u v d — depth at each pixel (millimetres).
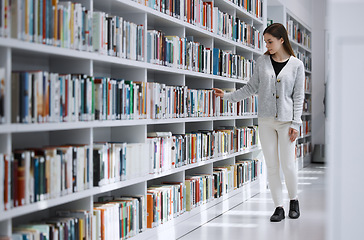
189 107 4219
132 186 3428
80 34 2607
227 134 5176
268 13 7434
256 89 4355
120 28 3031
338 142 1182
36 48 2213
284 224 4301
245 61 5828
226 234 3945
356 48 1160
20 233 2189
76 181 2592
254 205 5328
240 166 5535
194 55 4383
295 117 4160
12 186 2090
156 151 3537
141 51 3355
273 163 4355
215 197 4770
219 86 5520
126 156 3127
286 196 5914
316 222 4375
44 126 2273
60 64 2779
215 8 4867
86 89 2637
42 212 2791
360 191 1177
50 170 2365
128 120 3105
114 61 2939
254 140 6215
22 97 2143
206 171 4746
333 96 1179
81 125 2574
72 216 2656
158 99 3566
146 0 3404
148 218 3465
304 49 9266
